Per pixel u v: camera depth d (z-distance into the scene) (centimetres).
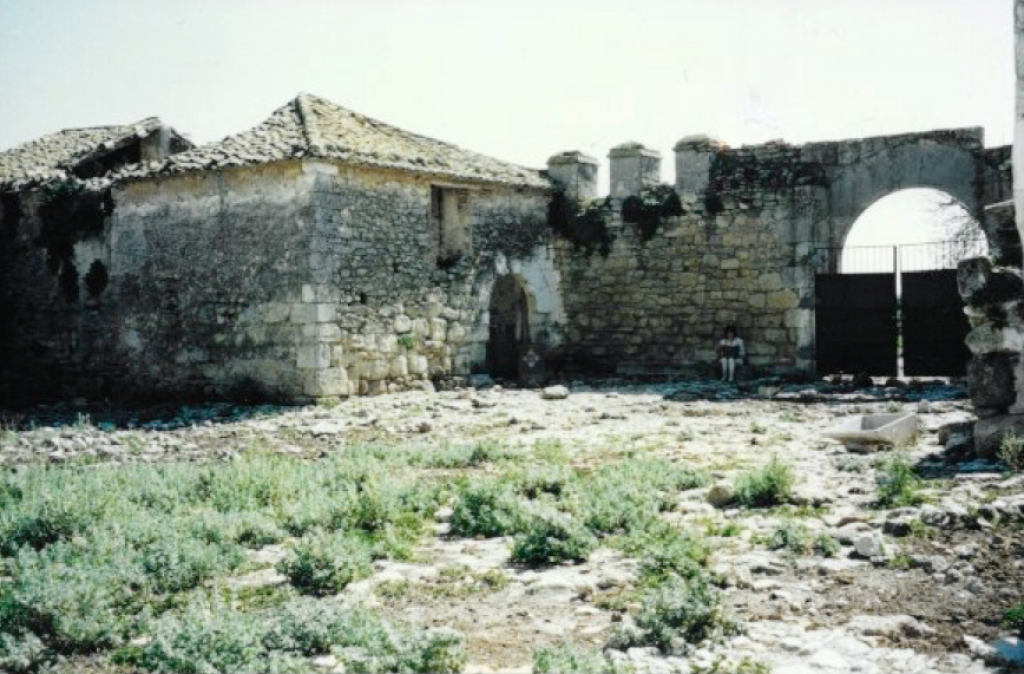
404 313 1789
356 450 1108
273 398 1652
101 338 1900
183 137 2138
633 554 659
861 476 884
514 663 472
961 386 1727
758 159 2022
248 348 1683
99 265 1905
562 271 2223
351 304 1675
